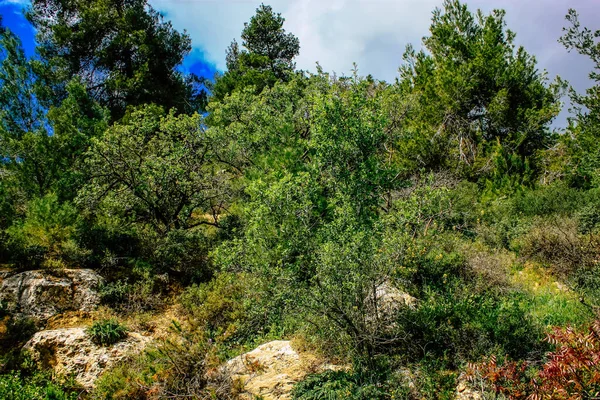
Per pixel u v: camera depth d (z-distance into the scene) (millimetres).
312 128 10250
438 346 6000
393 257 6312
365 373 5516
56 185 12203
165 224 13398
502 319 6152
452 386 5277
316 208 9078
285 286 6449
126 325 8758
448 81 17438
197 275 11078
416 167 15812
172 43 26609
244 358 6676
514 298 7836
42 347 7668
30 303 8703
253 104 15484
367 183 9711
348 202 8445
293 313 6477
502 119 17281
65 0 25375
